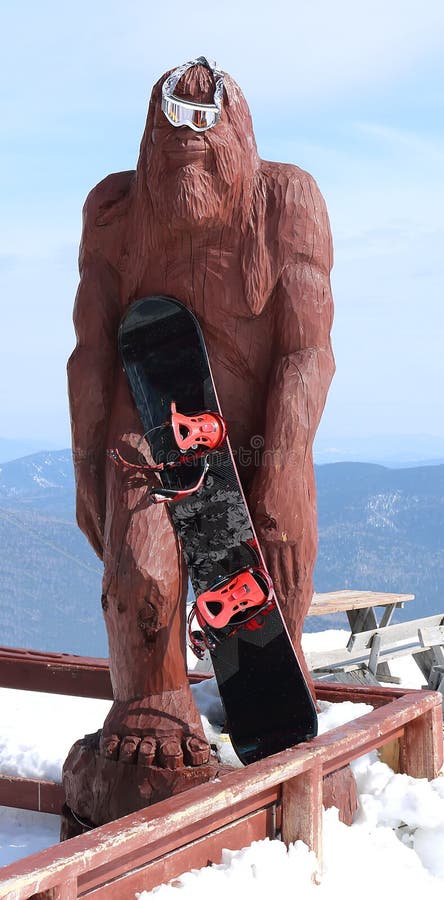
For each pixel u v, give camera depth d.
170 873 2.46
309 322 3.39
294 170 3.48
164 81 3.31
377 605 9.84
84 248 3.61
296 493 3.31
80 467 3.53
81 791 3.31
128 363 3.45
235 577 3.22
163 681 3.26
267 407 3.39
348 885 2.82
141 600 3.20
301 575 3.37
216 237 3.39
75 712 6.74
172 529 3.31
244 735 3.24
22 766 4.12
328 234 3.50
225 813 2.62
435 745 3.64
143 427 3.42
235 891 2.48
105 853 2.06
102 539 3.55
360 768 3.48
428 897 2.91
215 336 3.45
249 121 3.41
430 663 9.52
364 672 8.35
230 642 3.28
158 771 3.13
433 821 3.24
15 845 3.75
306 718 3.15
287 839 2.83
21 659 4.60
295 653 3.20
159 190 3.31
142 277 3.47
